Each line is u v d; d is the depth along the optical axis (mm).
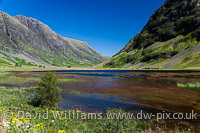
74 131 7715
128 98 23016
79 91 29516
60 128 7723
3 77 57219
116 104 19391
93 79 53344
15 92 24578
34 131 4961
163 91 28453
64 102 20484
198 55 129750
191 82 39812
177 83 39031
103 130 8461
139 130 10133
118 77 62094
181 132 10039
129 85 37469
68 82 44344
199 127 11125
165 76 61500
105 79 53562
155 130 10328
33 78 53844
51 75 16047
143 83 40750
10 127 4543
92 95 25562
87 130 8727
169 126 11344
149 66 171625
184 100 21031
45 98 15172
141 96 24359
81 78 57219
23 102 14844
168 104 19031
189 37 179375
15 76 63594
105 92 28391
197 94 24969
